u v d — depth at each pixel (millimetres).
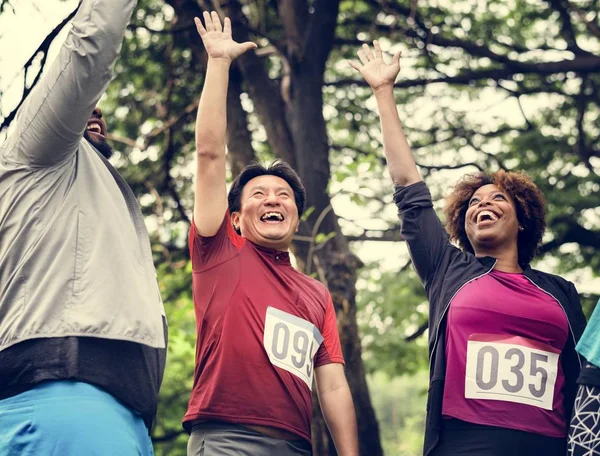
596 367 4828
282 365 5102
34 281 4102
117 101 13289
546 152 14406
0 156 4277
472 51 13484
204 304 5238
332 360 5480
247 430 5012
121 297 4148
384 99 5984
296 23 11023
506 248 5727
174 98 12898
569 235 14094
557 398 5219
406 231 5746
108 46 4102
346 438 5395
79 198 4254
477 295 5391
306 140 10734
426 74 14055
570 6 13484
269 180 5676
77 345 4047
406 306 15008
